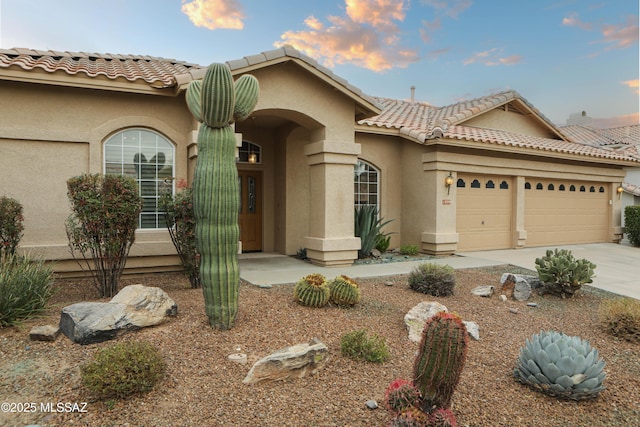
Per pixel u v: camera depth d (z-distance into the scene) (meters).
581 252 13.73
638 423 3.63
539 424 3.55
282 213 12.32
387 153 13.45
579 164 15.49
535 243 14.78
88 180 6.30
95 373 3.53
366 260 11.29
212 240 4.99
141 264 8.76
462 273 9.63
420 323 5.46
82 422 3.30
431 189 12.42
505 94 15.13
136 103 8.71
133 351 3.82
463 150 12.67
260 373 3.93
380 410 3.58
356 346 4.57
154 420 3.34
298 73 9.51
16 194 7.85
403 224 13.60
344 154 10.23
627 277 9.81
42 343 4.54
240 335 4.95
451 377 3.16
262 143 12.62
